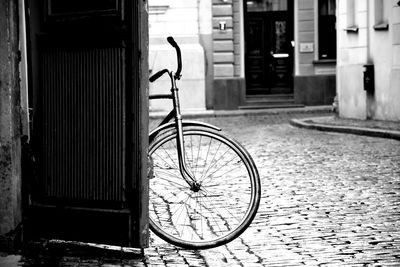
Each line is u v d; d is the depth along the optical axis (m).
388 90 19.31
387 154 12.77
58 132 5.46
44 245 5.57
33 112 5.54
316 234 6.59
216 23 28.02
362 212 7.61
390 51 19.16
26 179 5.54
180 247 5.93
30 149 5.55
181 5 27.45
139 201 5.27
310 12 28.44
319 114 25.28
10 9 5.40
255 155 13.12
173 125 5.98
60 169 5.48
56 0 5.41
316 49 28.42
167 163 5.98
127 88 5.23
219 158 5.96
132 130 5.24
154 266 5.36
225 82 28.09
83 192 5.41
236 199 5.96
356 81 20.73
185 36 27.58
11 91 5.39
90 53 5.31
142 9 5.14
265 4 29.03
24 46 5.53
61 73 5.43
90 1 5.29
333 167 11.24
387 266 5.46
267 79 29.22
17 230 5.48
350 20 21.17
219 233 5.91
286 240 6.36
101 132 5.31
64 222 5.47
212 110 27.91
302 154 13.16
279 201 8.33
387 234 6.55
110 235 5.35
